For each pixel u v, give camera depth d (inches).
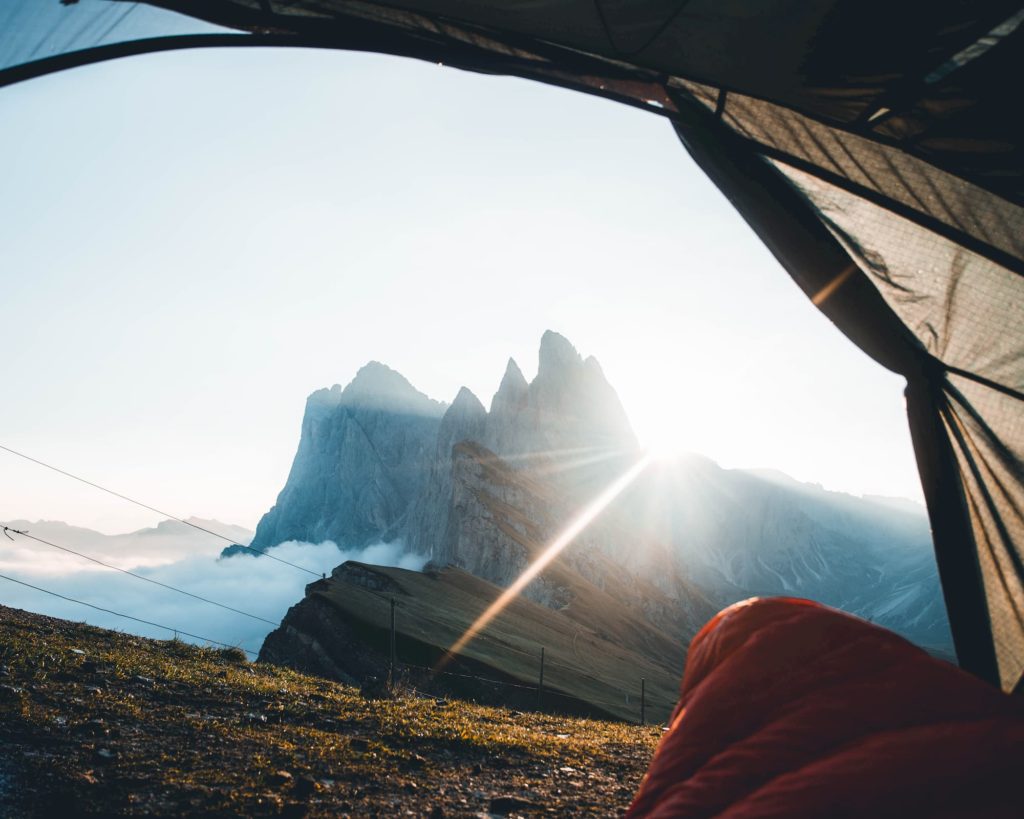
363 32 257.9
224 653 681.0
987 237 284.8
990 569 331.6
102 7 222.7
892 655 146.6
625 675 3811.5
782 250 321.7
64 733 304.0
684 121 302.0
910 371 322.7
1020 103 240.2
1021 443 313.0
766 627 163.9
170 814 224.5
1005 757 117.4
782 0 220.2
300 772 288.0
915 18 220.8
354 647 2423.7
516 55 277.9
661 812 133.1
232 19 242.2
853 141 277.3
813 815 116.3
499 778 322.7
